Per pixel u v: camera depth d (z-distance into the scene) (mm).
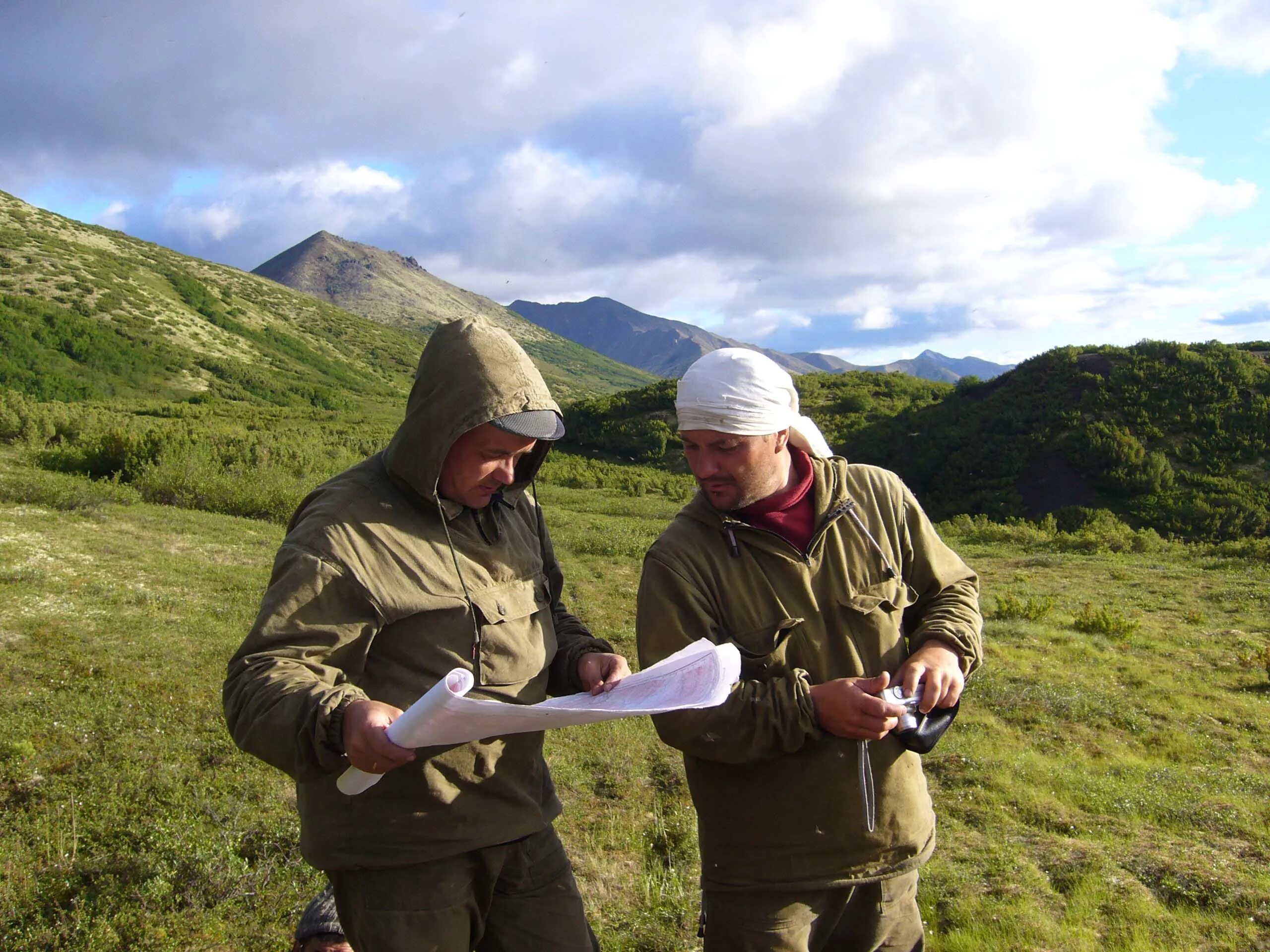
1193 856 4402
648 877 3922
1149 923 3703
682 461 48938
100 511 13062
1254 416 37188
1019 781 5633
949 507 38062
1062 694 7855
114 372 71125
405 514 1704
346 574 1581
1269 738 7008
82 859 3820
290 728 1398
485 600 1728
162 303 98812
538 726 1364
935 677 1749
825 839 1803
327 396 85000
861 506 1969
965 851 4465
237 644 7445
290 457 22031
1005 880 4098
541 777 1948
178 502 15820
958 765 5895
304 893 3604
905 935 1929
